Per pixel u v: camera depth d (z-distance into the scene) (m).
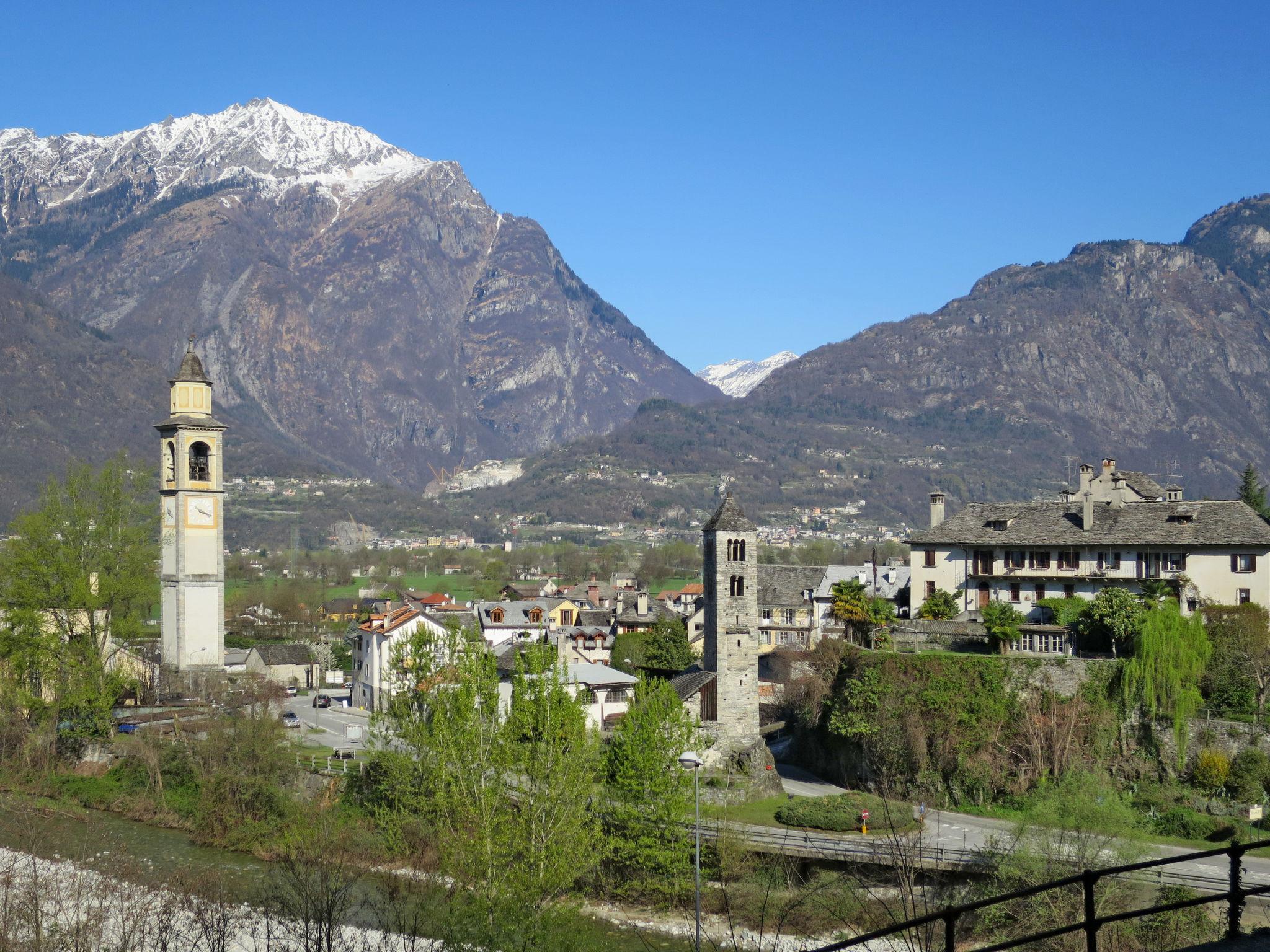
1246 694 91.12
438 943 62.66
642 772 81.81
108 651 127.44
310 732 127.12
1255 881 69.38
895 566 182.25
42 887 66.69
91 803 106.75
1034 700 93.75
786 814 86.50
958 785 93.06
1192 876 66.69
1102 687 92.38
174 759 107.44
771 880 78.62
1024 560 118.19
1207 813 84.31
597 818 81.06
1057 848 71.50
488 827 71.38
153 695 129.75
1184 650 90.19
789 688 127.19
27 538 118.25
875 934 24.14
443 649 107.50
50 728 114.88
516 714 77.81
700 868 78.00
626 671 141.38
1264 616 99.19
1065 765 89.31
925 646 110.44
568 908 66.94
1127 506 116.06
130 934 60.12
